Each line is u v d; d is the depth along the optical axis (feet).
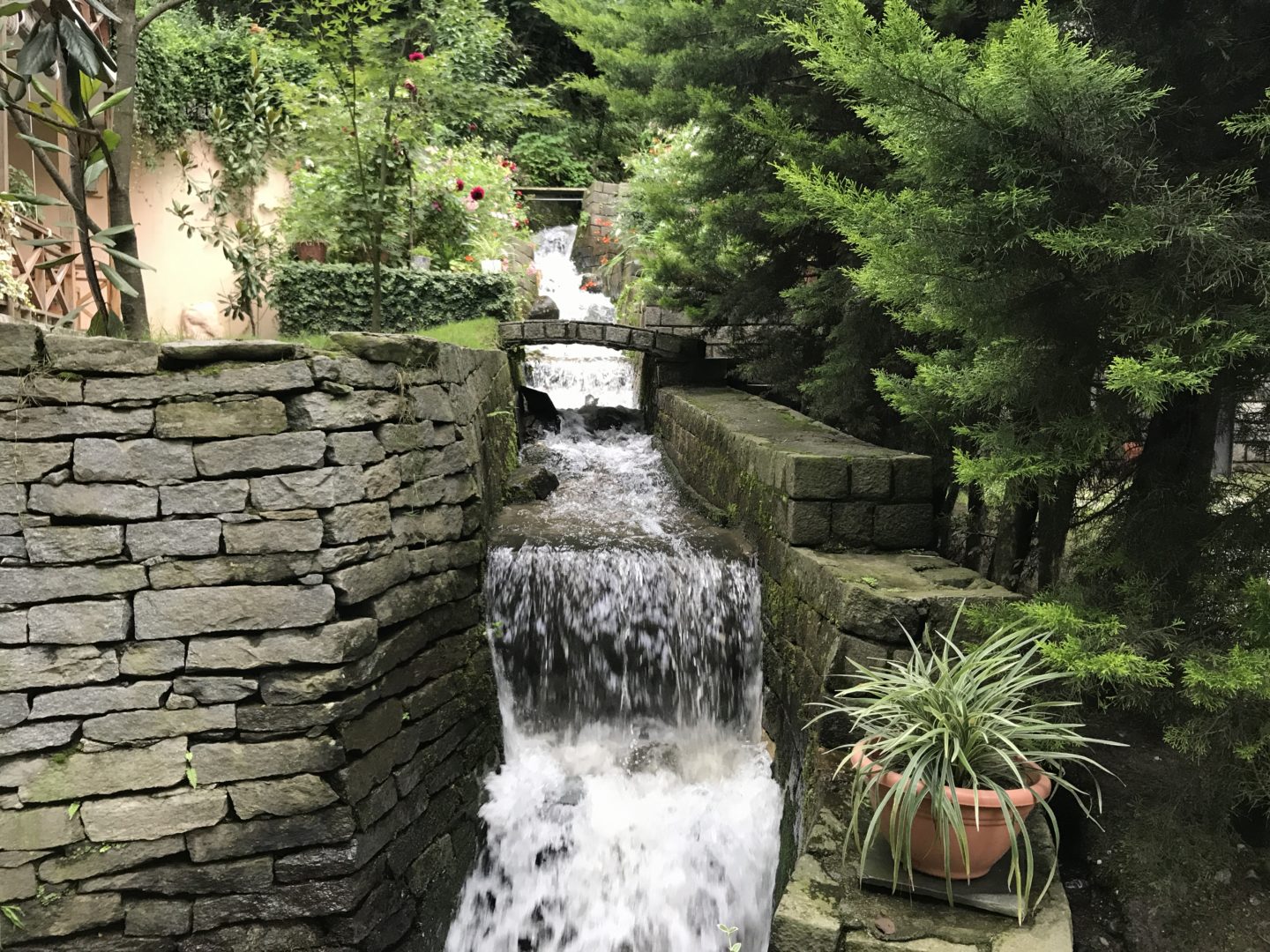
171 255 25.16
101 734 8.73
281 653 9.07
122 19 11.66
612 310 33.22
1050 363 8.96
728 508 17.07
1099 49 9.22
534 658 13.97
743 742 13.75
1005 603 9.62
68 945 8.80
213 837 9.03
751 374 22.22
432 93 22.04
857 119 15.97
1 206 14.15
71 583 8.57
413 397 11.16
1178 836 8.78
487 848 12.26
